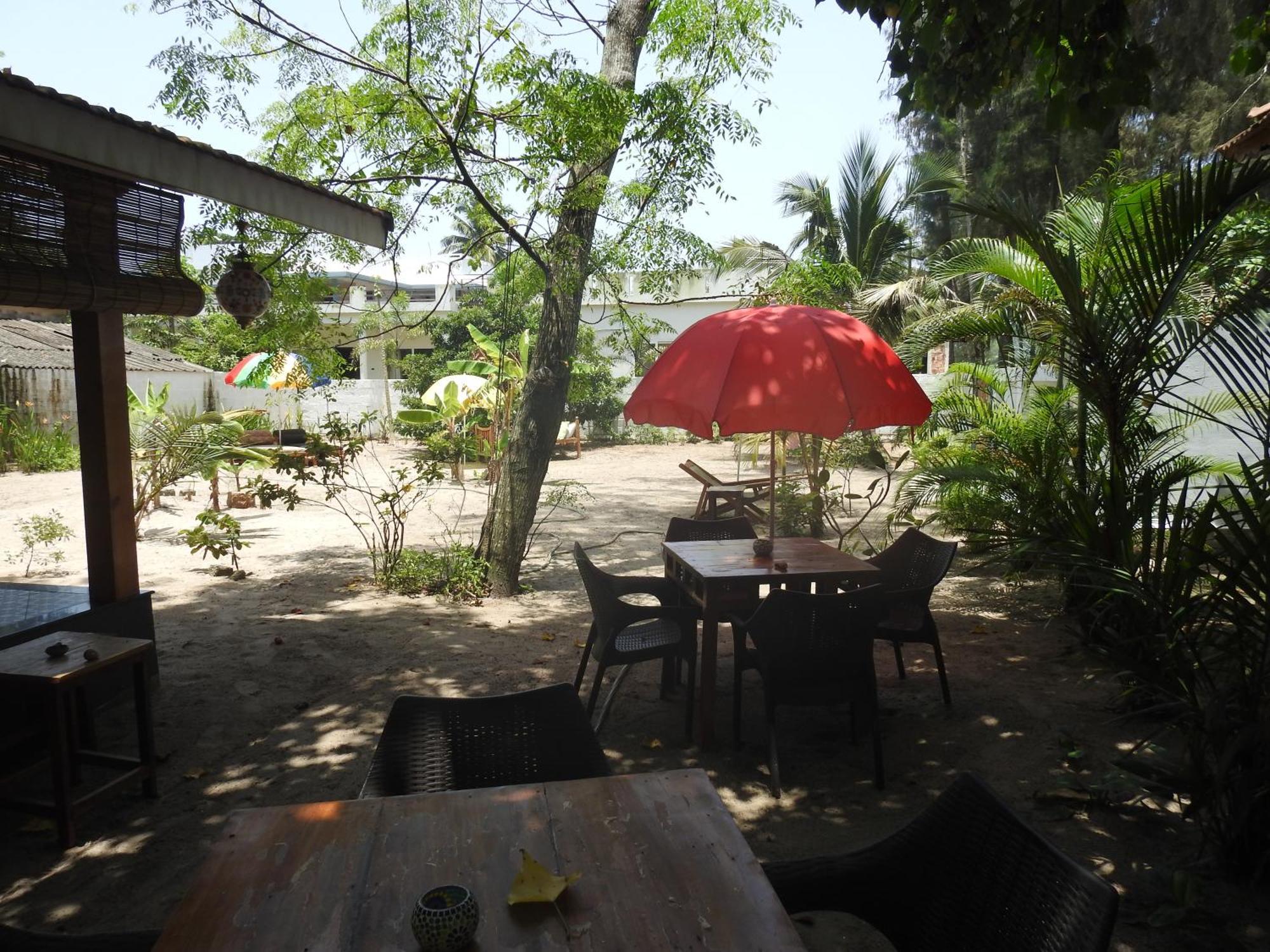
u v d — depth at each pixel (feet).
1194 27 65.10
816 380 15.03
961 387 30.94
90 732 14.89
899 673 18.71
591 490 48.73
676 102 24.31
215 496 39.58
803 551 17.85
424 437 70.08
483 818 7.15
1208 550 11.72
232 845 6.73
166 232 16.39
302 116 25.77
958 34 14.52
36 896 10.96
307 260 25.81
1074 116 14.05
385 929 5.73
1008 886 6.71
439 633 22.06
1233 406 25.59
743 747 15.38
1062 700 17.29
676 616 15.80
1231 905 10.48
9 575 28.55
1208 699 11.39
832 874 7.52
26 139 11.05
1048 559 13.80
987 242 23.21
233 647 20.89
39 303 13.70
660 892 6.13
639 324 29.35
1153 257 15.57
